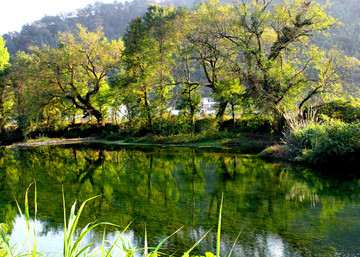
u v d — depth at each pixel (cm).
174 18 2416
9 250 188
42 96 2880
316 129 1162
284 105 1761
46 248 461
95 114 3180
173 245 450
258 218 555
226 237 471
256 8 1911
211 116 2750
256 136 2064
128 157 1541
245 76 1891
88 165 1328
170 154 1598
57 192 820
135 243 462
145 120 2627
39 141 2834
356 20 6256
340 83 1805
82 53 2997
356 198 662
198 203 670
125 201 704
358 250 412
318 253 406
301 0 1830
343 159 1047
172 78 2539
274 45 1938
